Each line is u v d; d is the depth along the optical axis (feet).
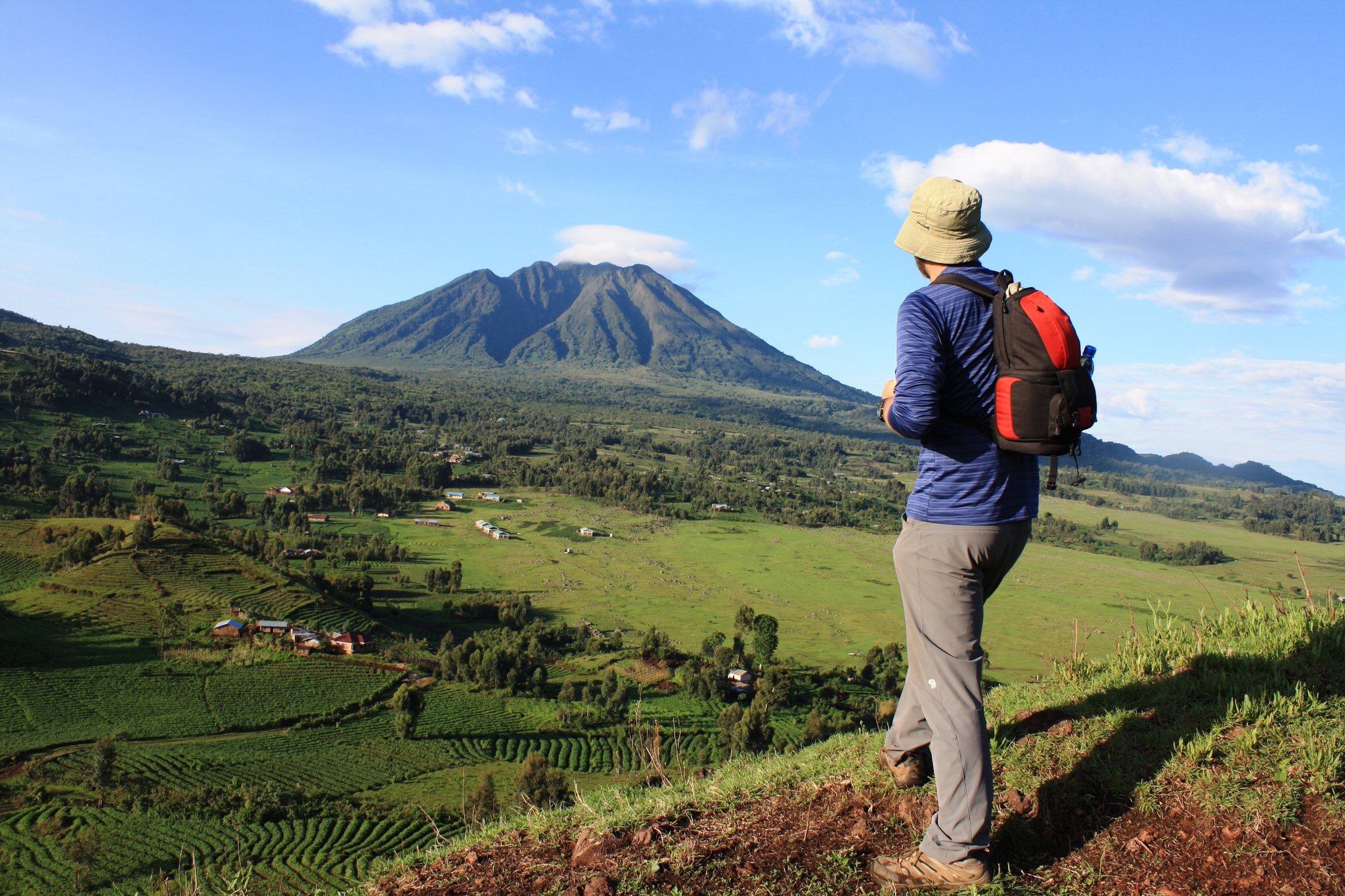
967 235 10.90
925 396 9.96
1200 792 11.14
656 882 11.03
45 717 178.91
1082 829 11.16
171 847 123.13
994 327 10.14
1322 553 496.64
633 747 18.04
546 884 11.62
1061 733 13.66
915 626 10.83
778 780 13.85
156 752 165.48
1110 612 306.14
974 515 10.25
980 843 10.13
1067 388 9.60
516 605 302.25
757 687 202.69
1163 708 13.66
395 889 12.73
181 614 247.50
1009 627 279.49
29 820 132.67
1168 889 9.81
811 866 10.99
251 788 143.23
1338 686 13.70
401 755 169.37
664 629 290.35
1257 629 16.67
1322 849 9.93
